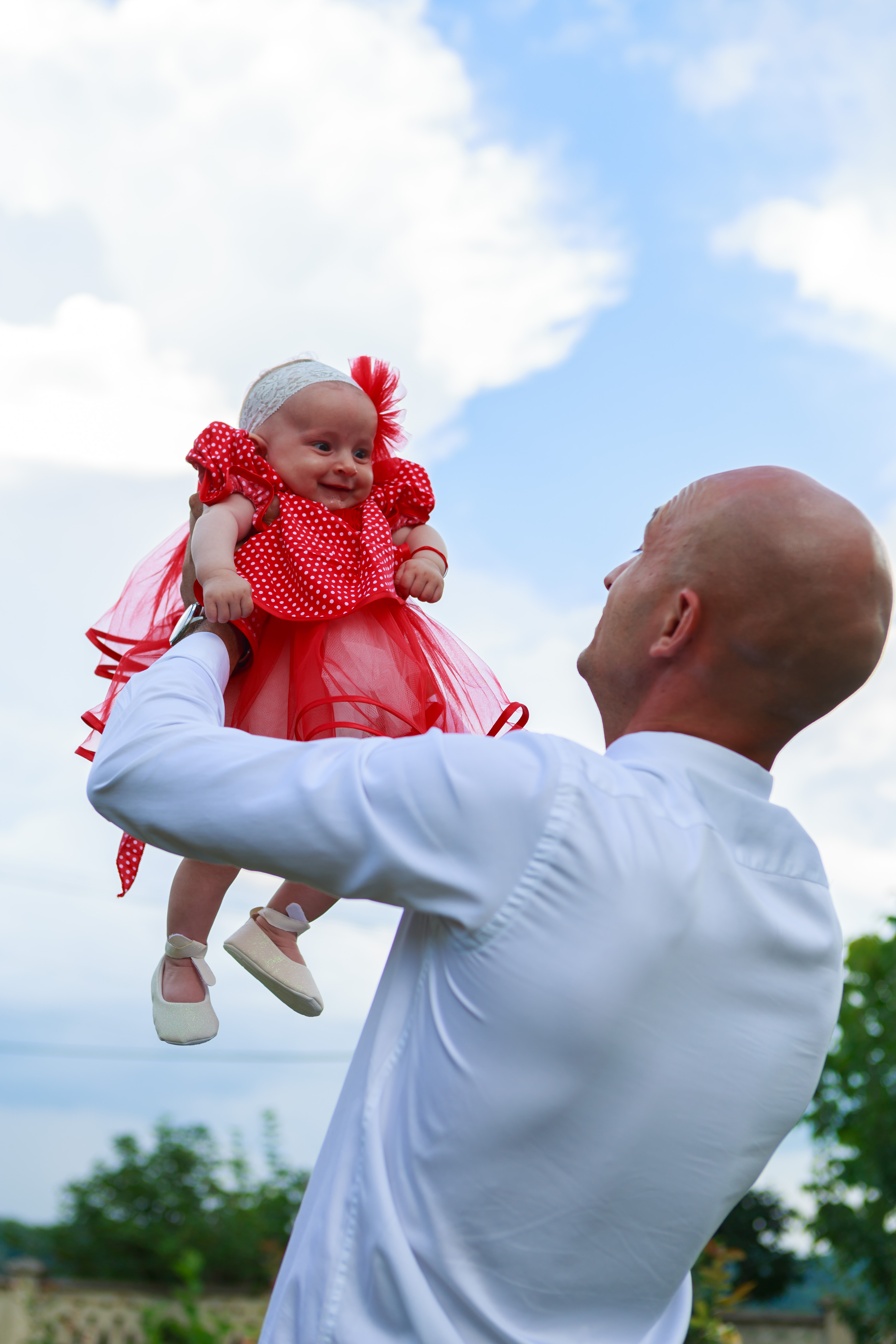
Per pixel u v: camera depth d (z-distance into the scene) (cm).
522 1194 126
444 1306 126
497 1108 125
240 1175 1298
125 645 213
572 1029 125
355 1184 130
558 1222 127
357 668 203
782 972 138
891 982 1042
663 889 129
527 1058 125
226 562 192
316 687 197
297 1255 132
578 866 126
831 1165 1033
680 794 139
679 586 149
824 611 142
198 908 200
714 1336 516
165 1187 1411
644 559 157
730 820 141
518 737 138
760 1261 1472
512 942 126
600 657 161
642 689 155
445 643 229
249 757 137
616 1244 129
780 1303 1481
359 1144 131
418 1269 125
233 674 203
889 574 150
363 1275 126
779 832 144
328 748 137
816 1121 1040
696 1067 130
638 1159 128
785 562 142
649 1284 133
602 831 128
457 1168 126
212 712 153
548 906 126
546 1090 125
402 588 214
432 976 133
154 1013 197
